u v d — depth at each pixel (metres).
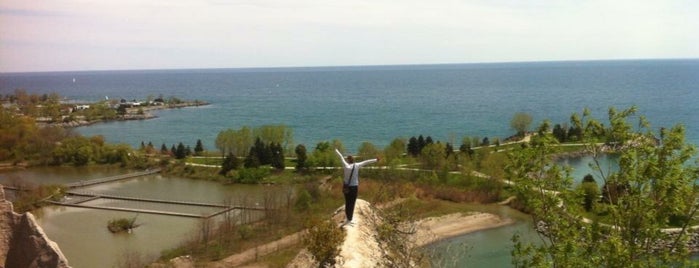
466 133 171.00
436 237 53.50
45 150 124.06
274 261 54.53
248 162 106.19
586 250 21.59
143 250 64.88
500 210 76.31
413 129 184.12
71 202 88.62
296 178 99.94
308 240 28.61
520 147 24.44
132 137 181.88
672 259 21.28
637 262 20.39
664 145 20.95
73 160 122.69
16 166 120.62
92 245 67.94
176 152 123.62
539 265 21.98
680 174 20.62
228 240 63.22
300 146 108.25
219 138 120.00
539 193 22.81
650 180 21.11
